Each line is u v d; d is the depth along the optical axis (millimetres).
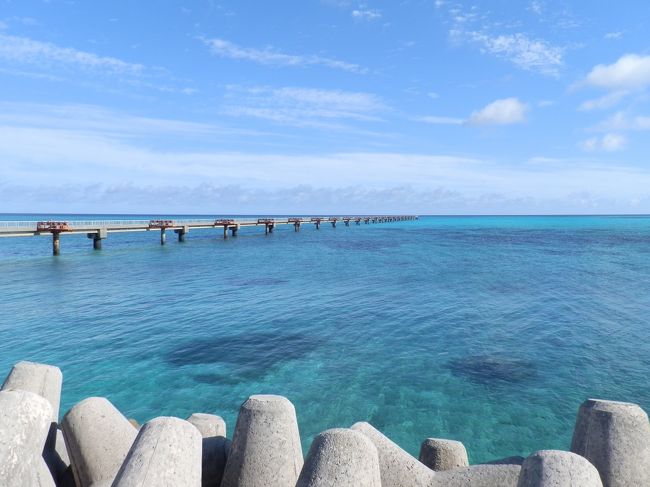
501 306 21969
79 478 4789
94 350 15453
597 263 40031
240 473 4531
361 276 31734
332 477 3703
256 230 103812
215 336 17047
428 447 5996
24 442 3561
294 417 4801
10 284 28125
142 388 12516
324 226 138125
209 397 11984
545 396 11961
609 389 12375
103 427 4867
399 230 113000
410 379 13031
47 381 5285
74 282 28922
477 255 47438
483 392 12195
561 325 18562
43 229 43688
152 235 83438
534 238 78375
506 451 9562
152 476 3572
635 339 16656
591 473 3424
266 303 22656
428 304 22375
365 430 5039
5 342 16234
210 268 36094
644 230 109188
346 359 14664
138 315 20172
